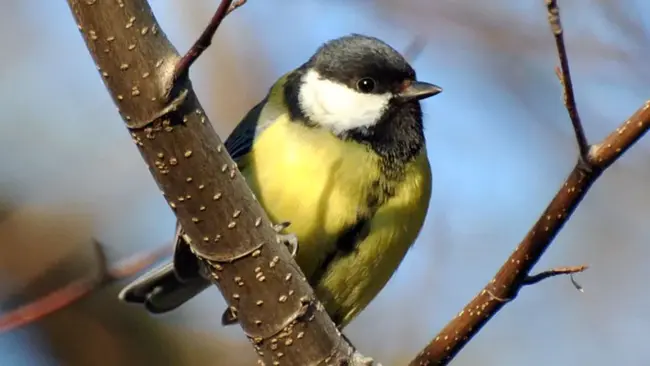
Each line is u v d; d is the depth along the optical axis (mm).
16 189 11195
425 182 8336
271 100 8477
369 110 8180
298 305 6191
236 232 5965
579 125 5539
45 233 10898
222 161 5816
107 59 5449
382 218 8016
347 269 8102
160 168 5746
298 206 7777
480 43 11344
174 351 11383
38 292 10516
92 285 7996
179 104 5559
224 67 11367
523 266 6031
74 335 11000
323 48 8625
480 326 6301
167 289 9742
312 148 7910
